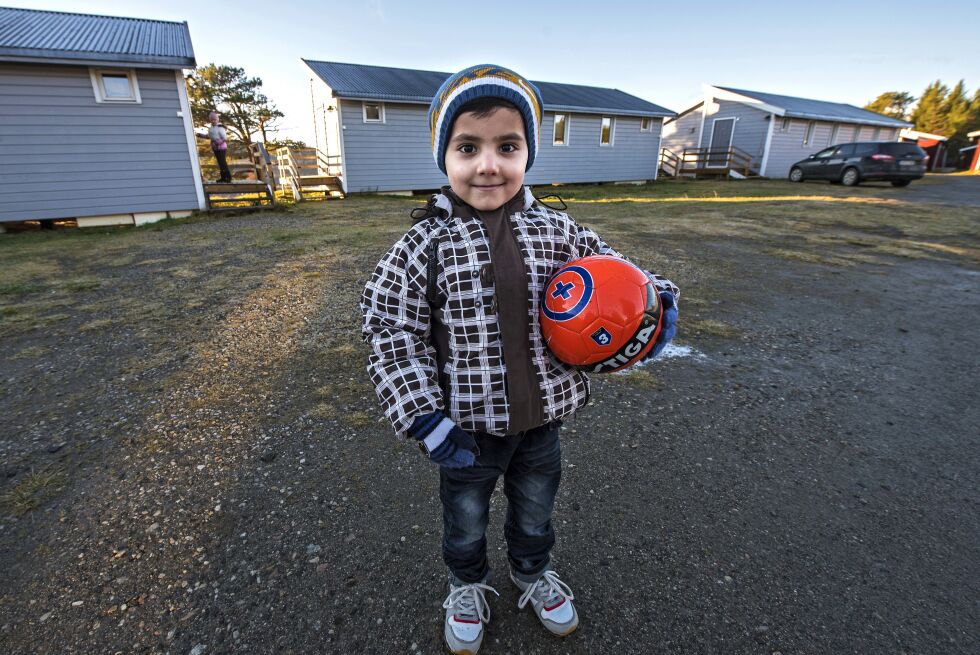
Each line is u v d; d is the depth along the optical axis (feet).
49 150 31.94
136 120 33.63
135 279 18.08
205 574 5.67
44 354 11.55
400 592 5.47
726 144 76.23
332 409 8.98
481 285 3.91
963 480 7.34
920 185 58.44
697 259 20.62
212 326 13.10
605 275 4.01
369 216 33.91
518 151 3.95
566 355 4.08
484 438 4.25
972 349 12.16
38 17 38.73
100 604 5.32
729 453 7.87
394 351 3.97
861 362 11.31
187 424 8.59
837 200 42.27
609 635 5.03
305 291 15.99
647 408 9.11
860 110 91.81
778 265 19.93
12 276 18.79
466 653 4.78
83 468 7.47
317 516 6.51
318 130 56.80
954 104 179.63
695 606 5.32
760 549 6.04
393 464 7.50
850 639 4.97
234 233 27.89
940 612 5.25
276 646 4.90
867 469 7.55
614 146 63.52
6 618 5.15
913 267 20.01
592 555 5.95
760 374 10.59
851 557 5.94
